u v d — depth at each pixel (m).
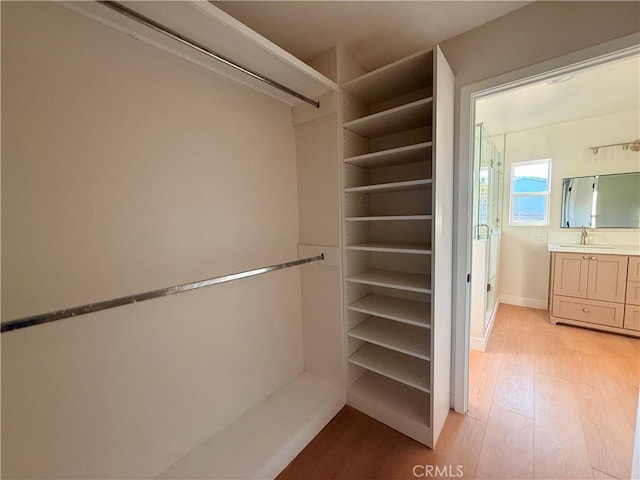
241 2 1.30
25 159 0.87
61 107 0.93
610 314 2.69
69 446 0.98
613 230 3.03
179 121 1.26
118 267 1.09
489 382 2.00
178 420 1.30
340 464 1.39
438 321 1.45
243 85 1.54
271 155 1.72
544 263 3.42
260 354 1.70
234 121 1.50
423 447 1.47
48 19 0.89
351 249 1.79
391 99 1.85
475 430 1.57
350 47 1.68
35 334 0.90
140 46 1.12
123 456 1.12
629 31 1.14
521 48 1.38
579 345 2.51
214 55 1.10
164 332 1.24
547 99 2.48
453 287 1.69
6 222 0.84
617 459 1.36
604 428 1.55
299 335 1.98
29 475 0.91
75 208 0.97
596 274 2.74
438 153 1.35
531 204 3.46
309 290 1.92
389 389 1.80
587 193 3.11
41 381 0.92
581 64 1.25
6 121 0.83
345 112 1.71
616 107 2.70
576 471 1.30
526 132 3.41
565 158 3.20
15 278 0.86
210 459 1.30
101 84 1.01
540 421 1.62
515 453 1.41
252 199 1.62
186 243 1.31
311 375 1.96
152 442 1.21
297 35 1.56
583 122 3.07
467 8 1.37
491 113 2.82
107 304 0.87
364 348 1.94
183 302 1.30
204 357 1.40
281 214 1.80
